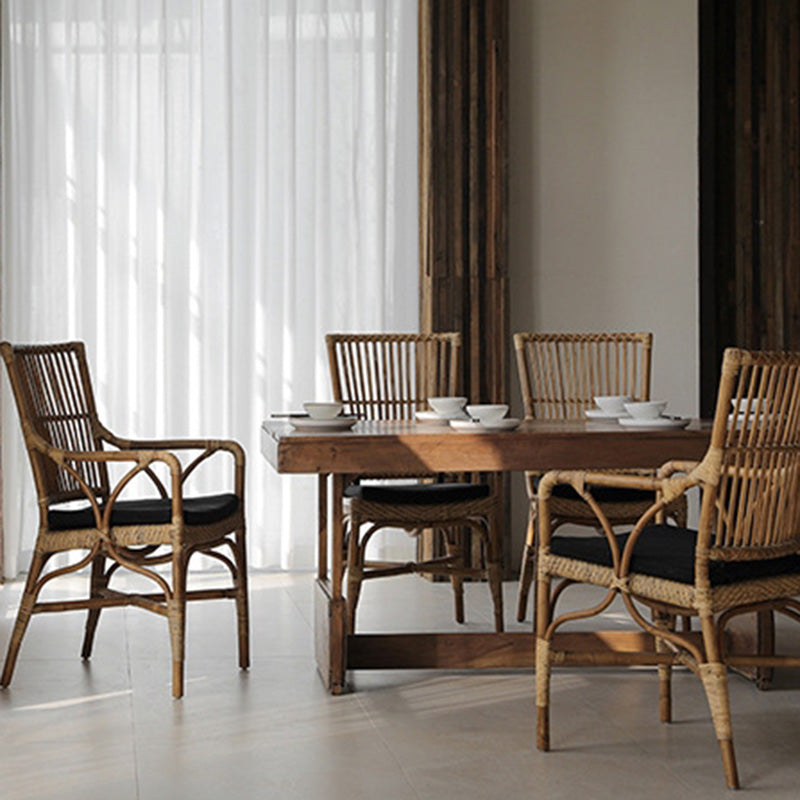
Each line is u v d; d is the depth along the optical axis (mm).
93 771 2705
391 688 3385
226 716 3113
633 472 4070
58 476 3562
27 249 5000
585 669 3580
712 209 5523
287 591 4766
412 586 4953
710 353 5504
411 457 3168
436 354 4727
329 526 5180
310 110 5180
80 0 5043
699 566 2627
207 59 5129
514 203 5336
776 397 2676
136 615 4324
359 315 5219
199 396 5156
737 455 2619
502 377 5168
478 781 2643
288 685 3412
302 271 5184
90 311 5059
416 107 5234
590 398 4527
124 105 5090
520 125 5336
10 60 4969
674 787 2609
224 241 5145
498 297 5164
